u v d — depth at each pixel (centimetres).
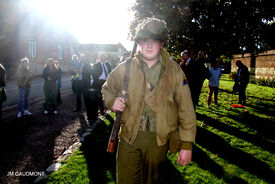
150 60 148
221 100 876
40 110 674
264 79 1628
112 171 287
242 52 793
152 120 144
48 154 353
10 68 1625
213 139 408
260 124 511
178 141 151
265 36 740
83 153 343
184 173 283
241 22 688
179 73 145
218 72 707
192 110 143
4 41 1734
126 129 148
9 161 324
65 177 271
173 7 691
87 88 559
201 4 647
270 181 266
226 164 308
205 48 730
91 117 550
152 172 150
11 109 680
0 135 433
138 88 143
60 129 484
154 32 139
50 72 609
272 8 649
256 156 335
